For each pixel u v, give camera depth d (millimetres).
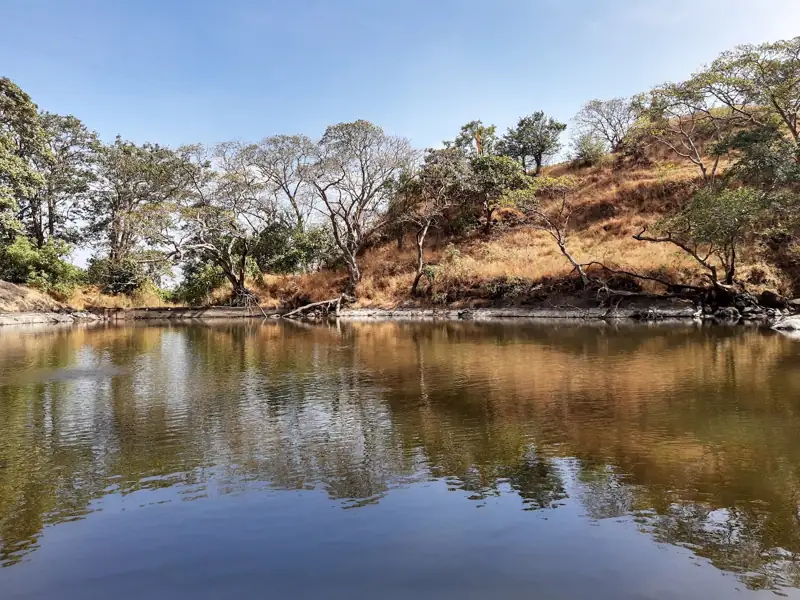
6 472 5758
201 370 12555
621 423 7211
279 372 12148
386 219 45250
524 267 34031
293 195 43531
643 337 18000
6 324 30906
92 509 4781
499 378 10852
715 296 25812
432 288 35656
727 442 6297
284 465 5844
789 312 23875
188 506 4797
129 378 11523
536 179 35156
